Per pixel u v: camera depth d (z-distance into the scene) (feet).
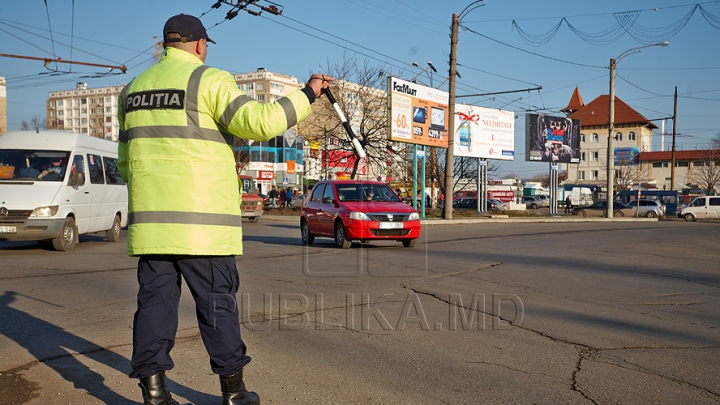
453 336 17.43
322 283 26.61
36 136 43.68
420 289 25.27
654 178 309.83
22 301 22.17
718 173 260.01
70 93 460.14
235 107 9.52
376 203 44.60
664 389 13.14
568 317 20.49
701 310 22.72
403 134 94.79
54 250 42.14
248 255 38.42
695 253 46.80
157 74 9.95
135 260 35.55
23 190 40.60
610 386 13.25
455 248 45.37
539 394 12.66
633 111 309.01
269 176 194.18
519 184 288.92
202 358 14.87
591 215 154.71
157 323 10.02
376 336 17.26
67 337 16.84
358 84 129.70
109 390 12.59
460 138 115.34
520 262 36.65
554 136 137.08
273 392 12.56
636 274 32.89
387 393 12.59
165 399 10.14
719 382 13.70
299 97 9.89
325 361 14.82
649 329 19.03
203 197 9.71
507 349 16.16
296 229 72.08
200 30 10.50
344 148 124.88
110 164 50.29
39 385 12.81
